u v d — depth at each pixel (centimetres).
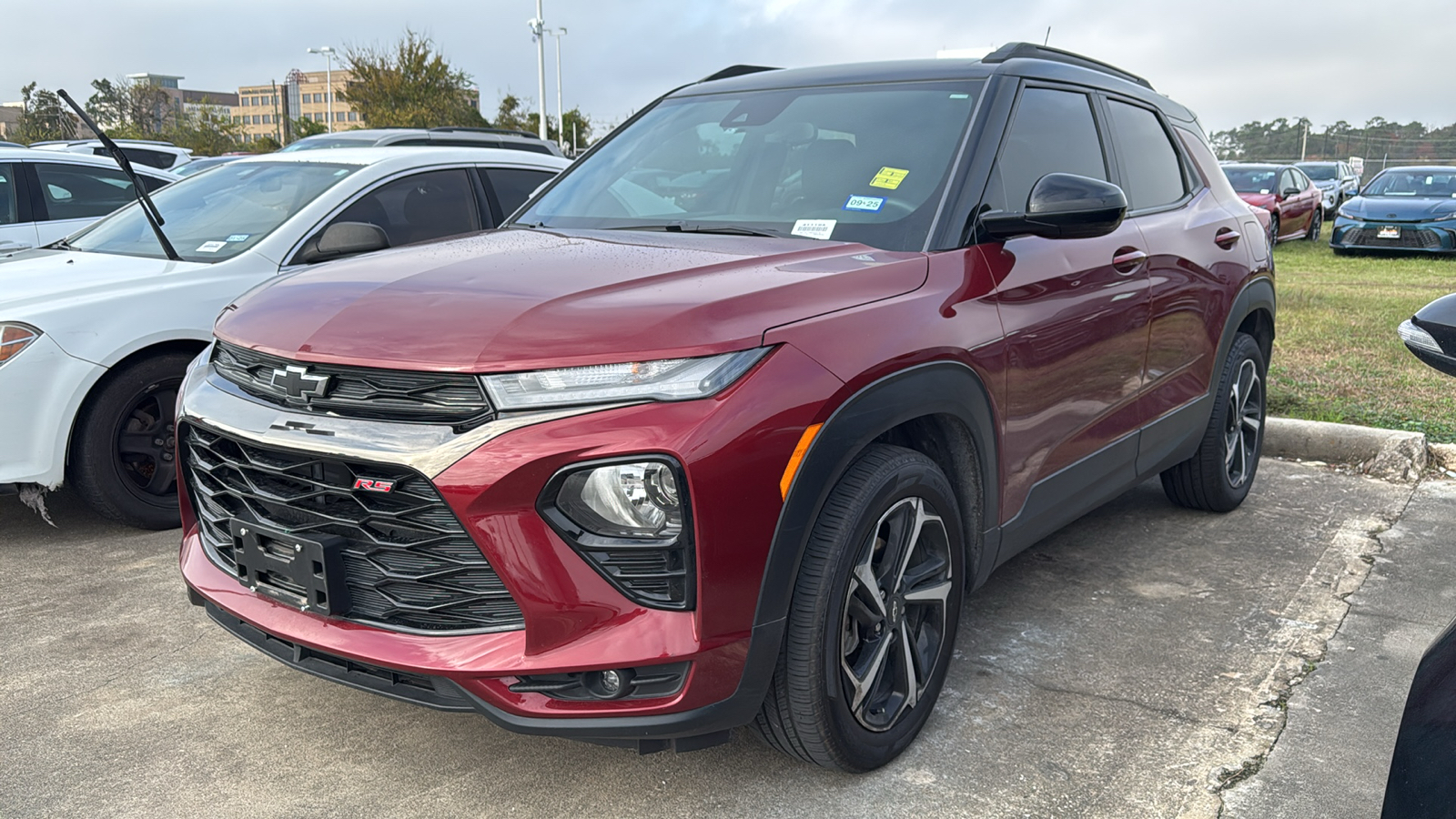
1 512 450
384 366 213
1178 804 240
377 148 530
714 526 204
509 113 4078
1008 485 284
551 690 211
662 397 204
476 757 259
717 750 262
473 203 527
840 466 221
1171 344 367
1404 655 315
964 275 268
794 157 315
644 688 211
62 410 389
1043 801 241
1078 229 273
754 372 212
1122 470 350
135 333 402
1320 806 239
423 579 215
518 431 203
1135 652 316
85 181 730
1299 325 856
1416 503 459
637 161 349
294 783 248
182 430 264
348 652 221
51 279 418
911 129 307
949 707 283
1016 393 278
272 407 233
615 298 223
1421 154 7869
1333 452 520
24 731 270
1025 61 336
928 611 266
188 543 273
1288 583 370
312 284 260
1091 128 354
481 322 217
